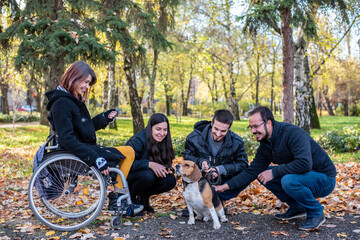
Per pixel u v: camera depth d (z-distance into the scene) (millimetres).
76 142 2846
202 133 3549
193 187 3084
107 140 11875
